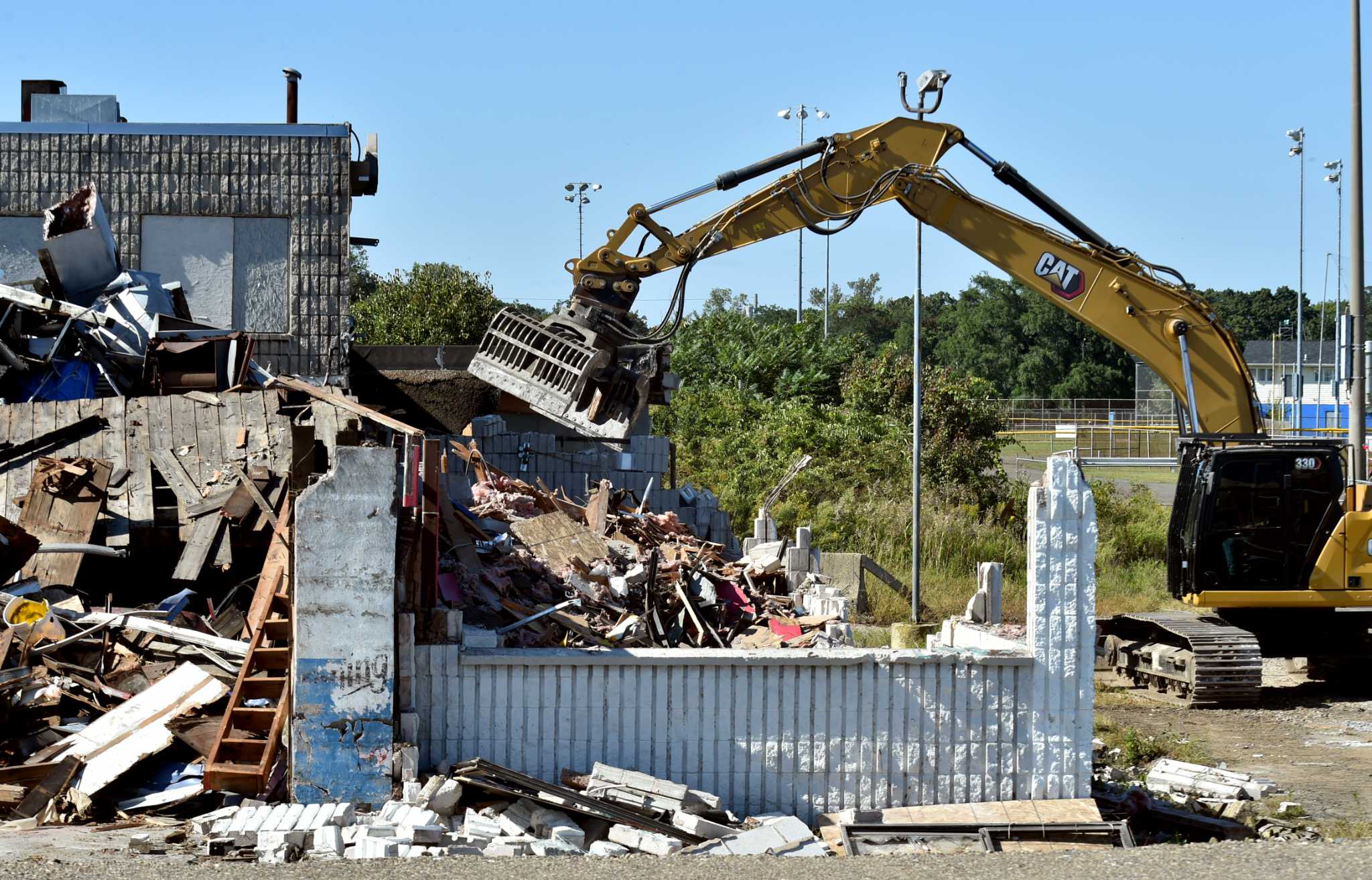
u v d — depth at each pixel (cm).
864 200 2750
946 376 6372
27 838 1445
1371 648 3178
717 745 1733
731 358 8100
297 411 2516
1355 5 3872
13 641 1819
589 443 3869
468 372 3959
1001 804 1741
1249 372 3000
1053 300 2886
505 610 2083
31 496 2244
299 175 3675
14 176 3609
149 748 1616
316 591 1606
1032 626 1788
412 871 1302
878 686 1759
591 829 1588
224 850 1404
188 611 2119
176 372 2712
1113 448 9944
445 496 2242
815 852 1562
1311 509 3083
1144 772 2308
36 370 2725
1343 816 2039
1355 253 3875
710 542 3350
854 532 4844
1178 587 3203
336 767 1598
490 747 1697
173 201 3641
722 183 2681
